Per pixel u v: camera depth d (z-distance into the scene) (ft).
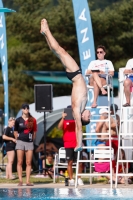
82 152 144.87
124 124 120.67
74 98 94.94
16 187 116.47
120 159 124.57
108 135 124.36
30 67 337.31
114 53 310.86
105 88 118.21
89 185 122.42
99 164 123.54
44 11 332.80
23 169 164.86
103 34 311.68
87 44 141.49
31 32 321.32
